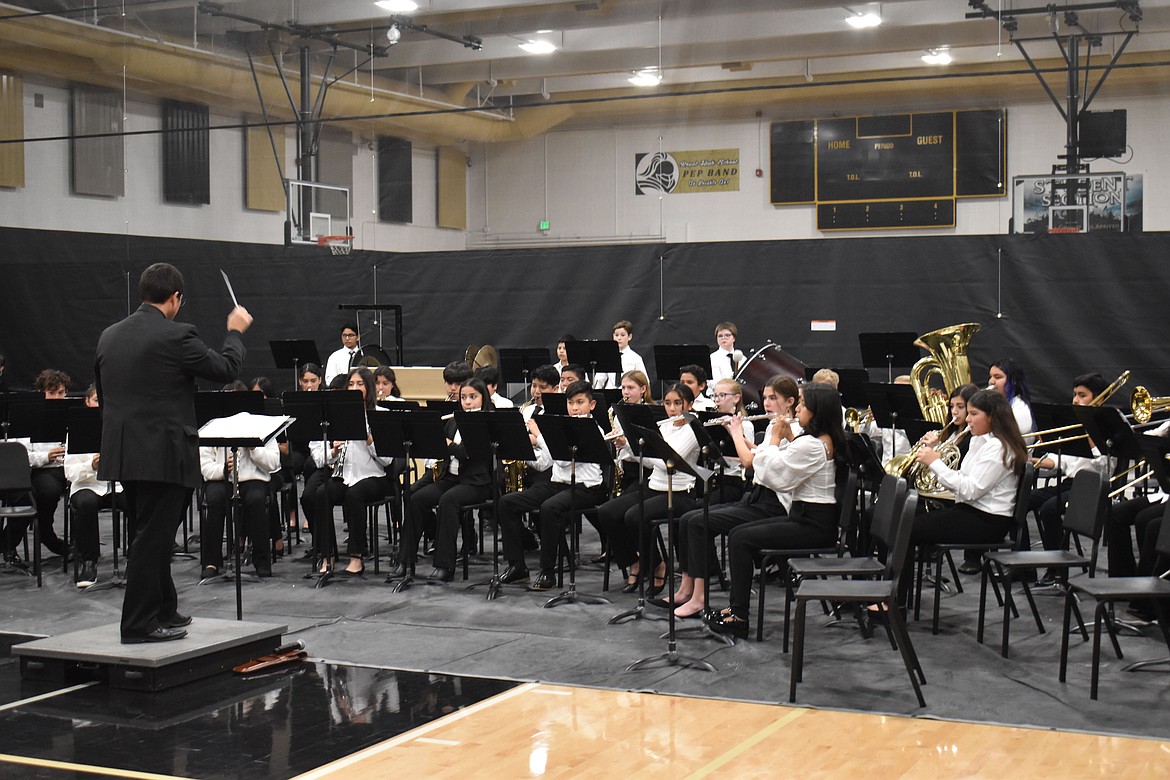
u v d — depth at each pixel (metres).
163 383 4.84
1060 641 5.47
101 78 13.20
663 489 6.44
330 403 6.84
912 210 11.78
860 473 6.36
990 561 5.45
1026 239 10.45
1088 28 10.86
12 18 12.90
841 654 5.28
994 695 4.64
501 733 4.29
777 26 11.77
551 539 6.72
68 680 5.04
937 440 6.17
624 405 6.20
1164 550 4.63
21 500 7.76
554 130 12.43
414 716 4.51
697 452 6.28
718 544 8.45
